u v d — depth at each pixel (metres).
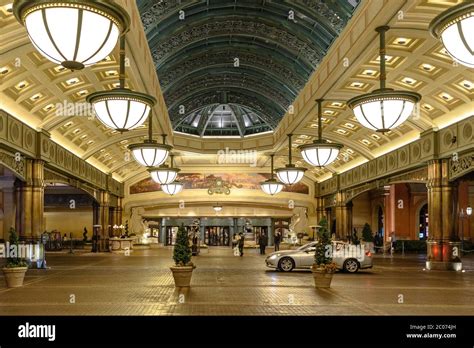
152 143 15.95
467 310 10.43
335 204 35.66
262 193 42.00
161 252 35.12
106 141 26.59
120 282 15.48
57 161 22.27
